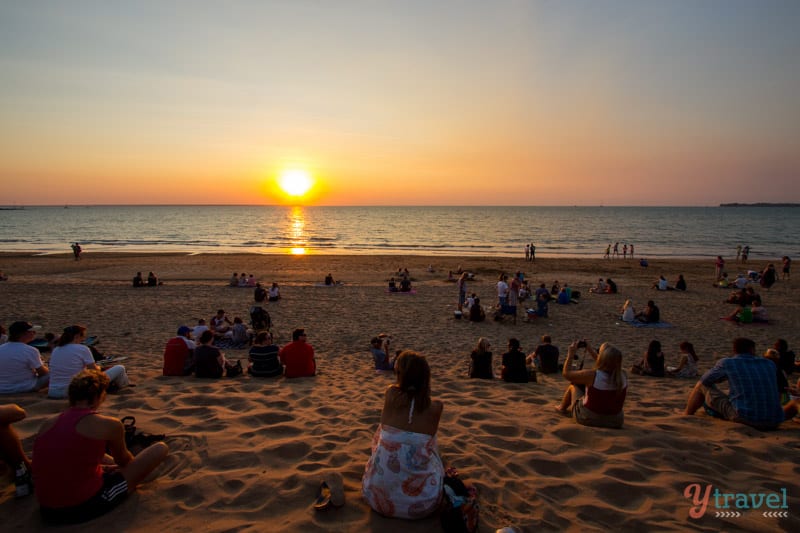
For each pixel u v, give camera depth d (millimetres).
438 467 2891
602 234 75125
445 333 13383
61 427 2701
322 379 7184
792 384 8023
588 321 15328
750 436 4238
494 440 4148
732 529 2762
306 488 3150
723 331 13914
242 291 21031
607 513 2924
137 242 60281
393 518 2799
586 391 4613
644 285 24344
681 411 5422
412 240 64812
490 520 2848
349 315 16016
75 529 2660
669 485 3268
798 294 20828
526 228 91812
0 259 35562
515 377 7477
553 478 3391
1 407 2938
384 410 2959
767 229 86875
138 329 13078
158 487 3129
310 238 68438
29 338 5461
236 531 2670
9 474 3254
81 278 25906
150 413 4684
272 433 4195
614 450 3877
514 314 14977
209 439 3955
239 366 7375
